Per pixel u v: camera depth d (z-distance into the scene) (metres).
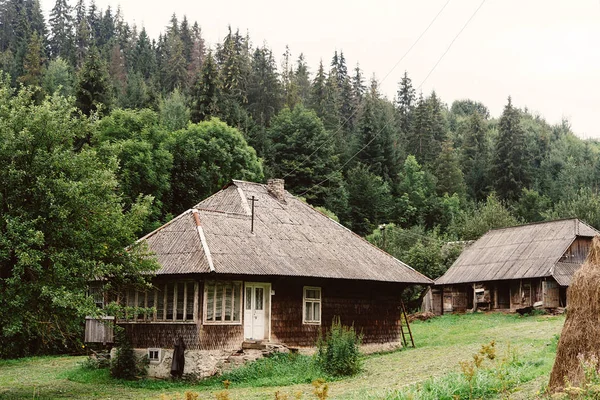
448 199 95.31
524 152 113.56
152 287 28.19
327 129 104.62
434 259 60.91
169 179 55.44
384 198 88.94
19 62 99.56
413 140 118.31
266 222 33.75
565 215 82.75
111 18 163.38
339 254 34.53
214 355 27.89
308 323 31.89
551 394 13.85
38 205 23.88
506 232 55.28
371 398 17.81
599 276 13.98
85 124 26.64
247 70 114.25
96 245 24.53
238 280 29.23
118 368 28.84
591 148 162.00
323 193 82.38
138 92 85.69
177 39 146.38
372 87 148.12
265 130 89.25
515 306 49.25
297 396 12.23
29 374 31.98
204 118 79.19
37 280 23.31
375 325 35.25
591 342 13.72
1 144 23.69
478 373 17.34
